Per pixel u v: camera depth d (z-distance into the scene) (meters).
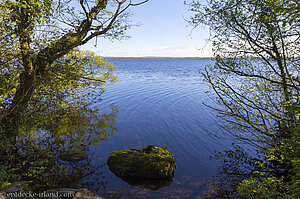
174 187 6.23
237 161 7.98
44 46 6.33
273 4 4.06
